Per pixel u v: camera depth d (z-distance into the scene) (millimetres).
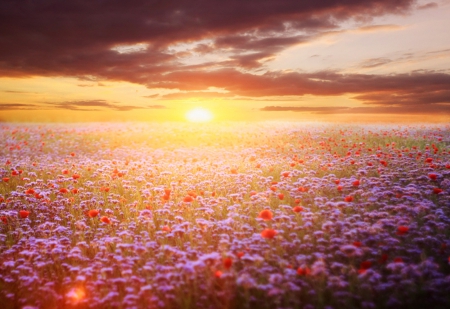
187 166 10430
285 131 18953
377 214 5098
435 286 3445
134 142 17391
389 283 3506
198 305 3445
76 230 5508
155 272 4008
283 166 9602
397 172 7664
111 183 8328
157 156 13062
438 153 9859
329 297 3555
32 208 6520
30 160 12031
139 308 3367
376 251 4281
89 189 8141
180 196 7203
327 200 6152
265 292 3529
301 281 3625
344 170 8633
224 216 5922
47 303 3607
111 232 5406
